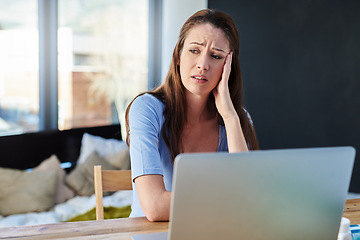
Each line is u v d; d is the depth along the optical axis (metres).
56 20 4.20
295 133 4.53
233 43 1.49
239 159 0.82
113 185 1.64
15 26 3.98
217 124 1.60
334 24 4.24
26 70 4.07
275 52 4.60
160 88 1.56
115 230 1.16
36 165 3.75
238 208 0.85
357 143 4.17
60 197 3.44
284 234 0.90
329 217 0.94
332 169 0.90
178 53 1.50
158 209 1.22
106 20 4.57
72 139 3.97
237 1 4.80
